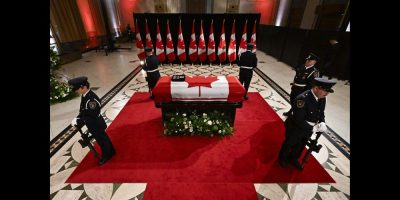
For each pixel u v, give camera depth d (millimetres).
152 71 5121
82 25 12484
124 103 5387
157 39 8539
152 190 2717
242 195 2648
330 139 3836
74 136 3896
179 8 16531
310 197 2654
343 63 7102
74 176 2938
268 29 12164
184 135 3881
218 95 3666
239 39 9000
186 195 2637
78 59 10758
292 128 2779
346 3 8438
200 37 8570
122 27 18141
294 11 13211
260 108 5051
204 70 8625
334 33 7148
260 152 3447
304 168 3102
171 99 3721
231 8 16234
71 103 5359
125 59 10883
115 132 4012
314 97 2596
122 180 2879
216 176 2938
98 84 6859
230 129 3898
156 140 3754
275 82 7078
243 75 5109
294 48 9188
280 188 2770
